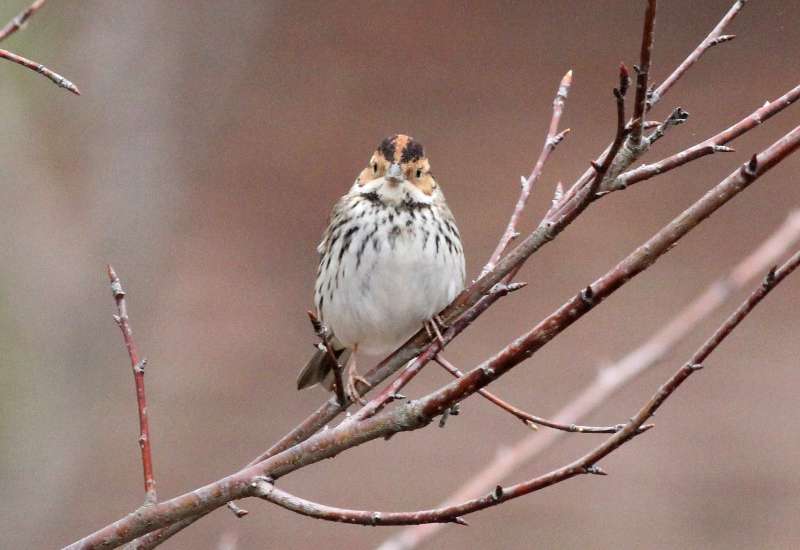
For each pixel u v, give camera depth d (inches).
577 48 770.8
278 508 574.2
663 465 594.2
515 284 211.0
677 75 197.6
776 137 745.0
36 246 515.8
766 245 271.9
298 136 733.9
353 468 597.3
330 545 557.9
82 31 550.0
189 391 624.4
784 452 596.1
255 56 723.4
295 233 706.2
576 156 735.7
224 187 713.6
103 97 550.9
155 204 562.6
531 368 648.4
